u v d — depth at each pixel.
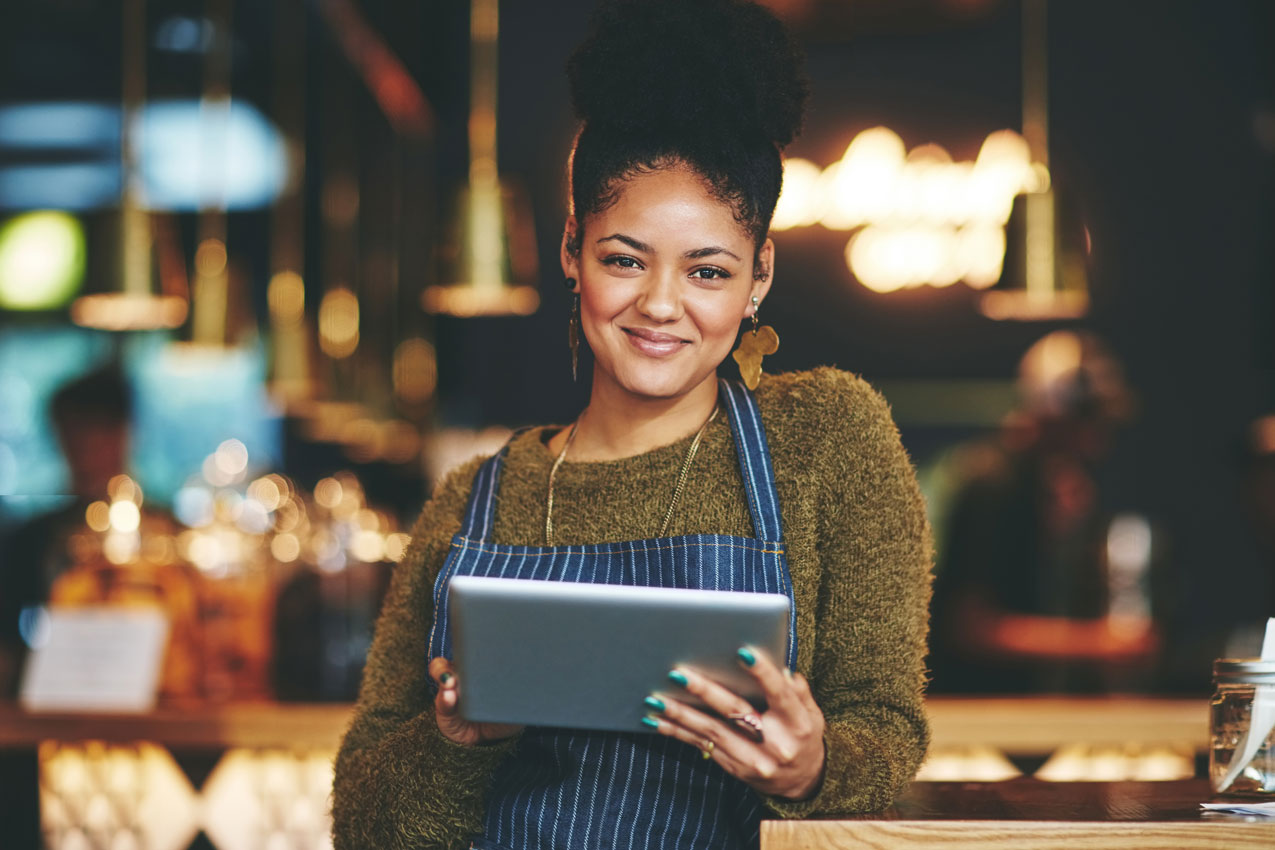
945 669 4.11
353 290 5.94
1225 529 5.73
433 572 1.38
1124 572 4.11
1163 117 5.82
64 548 2.86
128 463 3.46
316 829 2.53
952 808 1.17
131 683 2.64
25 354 5.89
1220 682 1.21
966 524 4.23
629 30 1.24
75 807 2.58
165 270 3.93
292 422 5.84
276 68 5.79
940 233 5.83
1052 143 5.85
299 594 2.88
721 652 1.03
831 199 5.89
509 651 1.06
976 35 5.84
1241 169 5.79
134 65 4.16
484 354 6.04
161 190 5.84
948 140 5.86
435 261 4.45
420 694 1.38
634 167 1.23
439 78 5.64
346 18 4.51
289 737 2.51
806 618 1.24
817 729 1.07
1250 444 4.94
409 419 5.80
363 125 5.95
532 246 4.84
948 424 5.84
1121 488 5.79
